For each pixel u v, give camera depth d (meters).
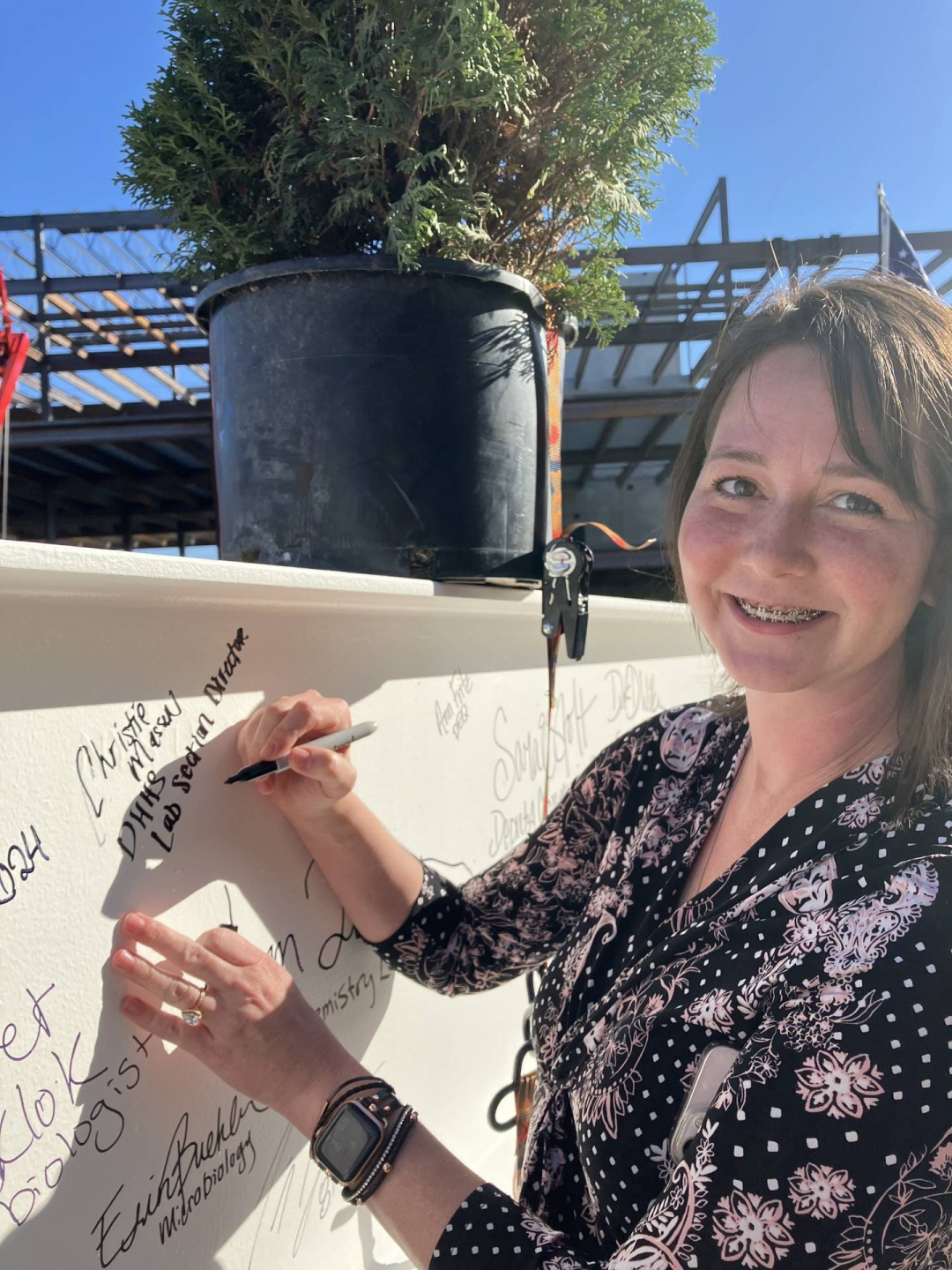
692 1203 0.61
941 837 0.65
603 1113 0.74
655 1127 0.71
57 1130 0.69
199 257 1.15
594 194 1.21
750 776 0.89
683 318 4.16
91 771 0.71
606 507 6.00
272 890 0.94
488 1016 1.46
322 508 1.05
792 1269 0.58
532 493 1.17
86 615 0.69
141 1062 0.77
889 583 0.70
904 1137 0.57
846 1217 0.57
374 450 1.04
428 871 1.10
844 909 0.65
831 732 0.78
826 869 0.69
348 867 1.00
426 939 1.05
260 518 1.07
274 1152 0.97
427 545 1.06
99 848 0.72
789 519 0.72
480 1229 0.71
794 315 0.75
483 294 1.09
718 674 1.28
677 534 1.03
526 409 1.15
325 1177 1.06
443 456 1.06
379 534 1.05
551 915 1.11
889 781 0.71
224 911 0.86
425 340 1.04
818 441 0.70
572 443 5.23
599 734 1.76
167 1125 0.80
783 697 0.80
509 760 1.42
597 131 1.15
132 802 0.75
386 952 1.05
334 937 1.04
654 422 4.96
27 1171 0.66
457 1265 0.70
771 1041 0.62
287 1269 1.00
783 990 0.64
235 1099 0.90
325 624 1.00
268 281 1.04
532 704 1.49
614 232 1.29
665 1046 0.71
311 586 0.86
